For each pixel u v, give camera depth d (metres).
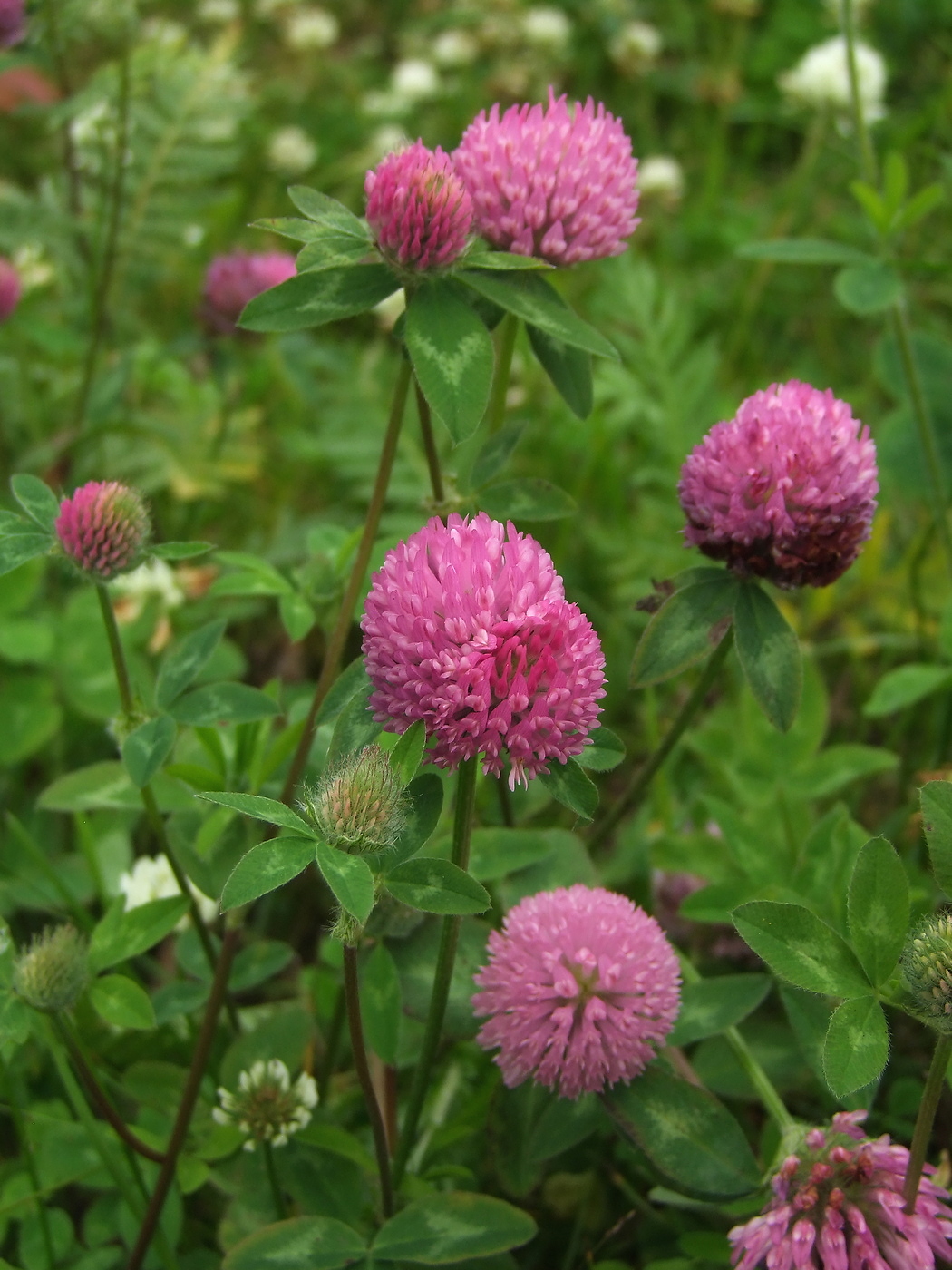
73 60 0.54
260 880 0.16
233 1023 0.26
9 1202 0.23
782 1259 0.18
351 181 0.60
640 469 0.45
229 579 0.26
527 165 0.22
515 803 0.31
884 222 0.32
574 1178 0.25
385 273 0.21
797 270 0.53
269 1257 0.20
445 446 0.42
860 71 0.51
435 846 0.24
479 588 0.17
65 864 0.30
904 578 0.38
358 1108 0.25
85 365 0.41
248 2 0.71
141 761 0.21
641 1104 0.21
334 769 0.19
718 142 0.59
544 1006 0.21
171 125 0.44
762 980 0.23
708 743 0.32
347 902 0.16
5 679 0.36
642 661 0.22
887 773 0.35
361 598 0.26
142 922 0.22
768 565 0.22
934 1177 0.21
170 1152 0.22
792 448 0.21
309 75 0.68
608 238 0.23
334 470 0.44
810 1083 0.24
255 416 0.43
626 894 0.29
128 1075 0.24
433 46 0.68
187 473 0.40
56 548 0.22
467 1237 0.20
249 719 0.22
